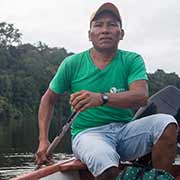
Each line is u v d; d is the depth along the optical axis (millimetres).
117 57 3697
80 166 3572
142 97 3414
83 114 3611
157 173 3289
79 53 3805
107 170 3176
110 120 3596
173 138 3299
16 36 105188
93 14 3689
